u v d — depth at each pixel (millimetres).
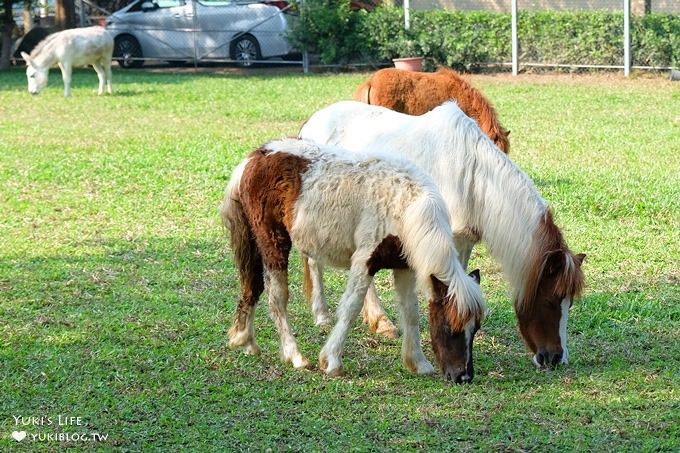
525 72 25656
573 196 11750
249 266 6953
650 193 11938
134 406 6035
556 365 6625
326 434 5652
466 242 7203
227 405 6070
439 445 5492
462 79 10984
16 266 9172
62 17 28875
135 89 23141
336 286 8789
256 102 20688
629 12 24281
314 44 26734
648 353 7039
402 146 7320
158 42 27891
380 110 7969
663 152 14805
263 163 6676
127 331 7445
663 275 9016
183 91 22656
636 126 17219
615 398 6160
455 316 6172
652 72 24500
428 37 25781
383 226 6359
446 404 6059
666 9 27922
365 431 5680
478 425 5746
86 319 7711
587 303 8148
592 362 6871
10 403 6074
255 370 6699
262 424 5762
